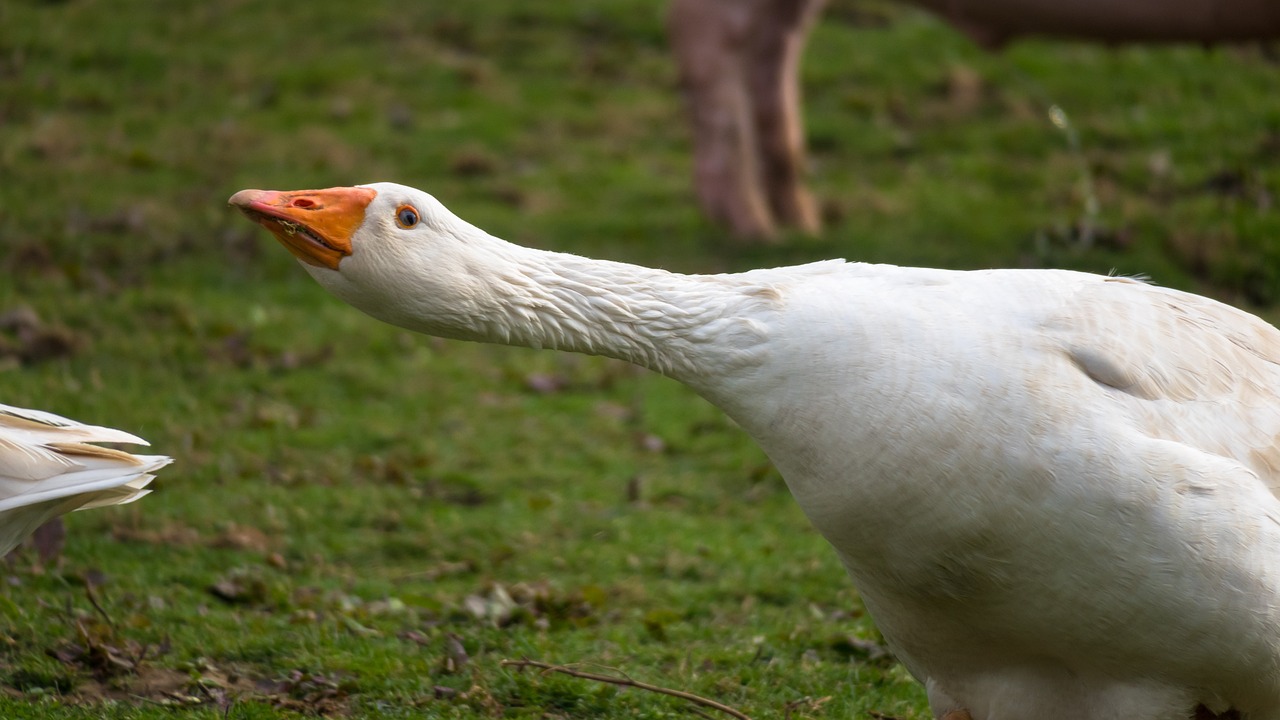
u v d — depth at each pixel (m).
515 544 9.92
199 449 11.07
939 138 19.61
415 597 8.70
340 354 13.46
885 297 5.88
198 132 18.84
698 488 11.17
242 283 14.80
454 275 5.84
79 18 22.34
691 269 15.78
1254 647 5.74
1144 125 19.30
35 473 5.93
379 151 18.61
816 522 6.00
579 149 19.33
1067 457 5.57
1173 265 15.97
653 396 13.18
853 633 8.42
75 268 14.33
